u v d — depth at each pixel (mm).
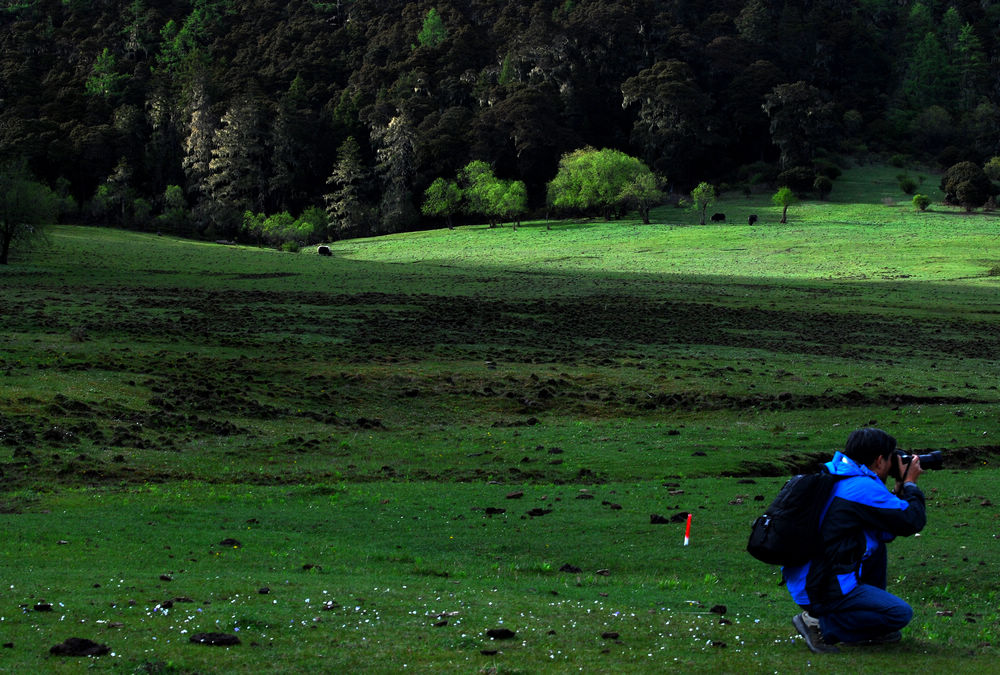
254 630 9422
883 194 170375
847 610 8367
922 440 27438
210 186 186125
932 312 63656
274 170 196000
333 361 40188
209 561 14359
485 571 14227
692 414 32500
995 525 17109
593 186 155125
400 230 177250
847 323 58094
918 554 15141
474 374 37969
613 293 71625
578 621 10000
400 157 185625
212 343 43094
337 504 19297
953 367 43875
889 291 76000
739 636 9367
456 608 10570
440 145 184375
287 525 17484
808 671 7941
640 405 33750
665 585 13117
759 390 35750
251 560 14586
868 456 8453
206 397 31703
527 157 187375
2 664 8047
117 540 15797
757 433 28359
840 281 84688
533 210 183750
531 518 17906
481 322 53844
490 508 18500
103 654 8414
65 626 9367
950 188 155000
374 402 33250
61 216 172375
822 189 167500
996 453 26406
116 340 42094
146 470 22938
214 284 71312
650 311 60406
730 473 23641
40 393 29172
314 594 11312
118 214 176125
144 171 199250
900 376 39625
